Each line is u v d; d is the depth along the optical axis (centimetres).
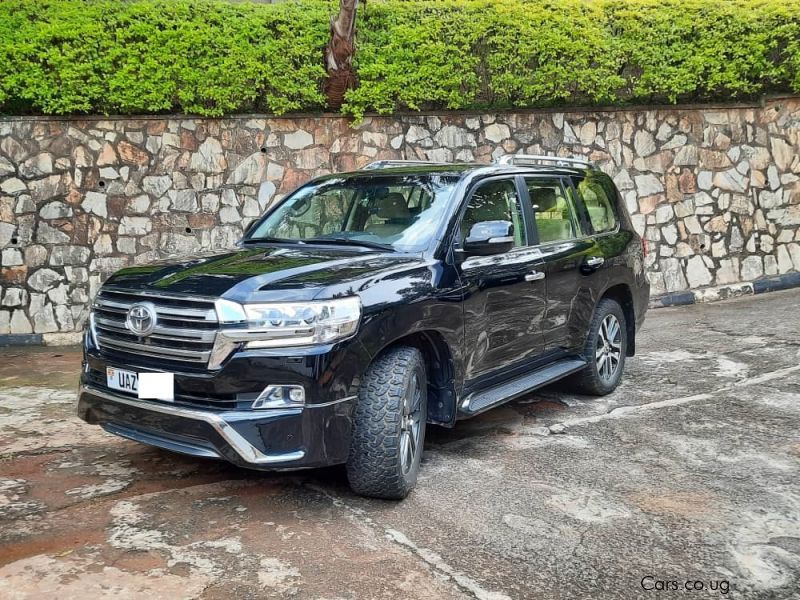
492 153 975
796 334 784
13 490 388
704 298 1023
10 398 589
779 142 1070
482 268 438
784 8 993
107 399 364
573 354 554
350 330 343
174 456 445
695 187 1039
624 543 332
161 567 302
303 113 916
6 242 841
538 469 426
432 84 927
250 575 297
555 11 964
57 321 858
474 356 430
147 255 880
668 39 986
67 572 297
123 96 845
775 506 373
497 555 319
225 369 330
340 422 342
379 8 929
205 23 866
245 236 504
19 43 815
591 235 577
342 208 480
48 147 847
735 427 502
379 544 327
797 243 1089
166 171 882
